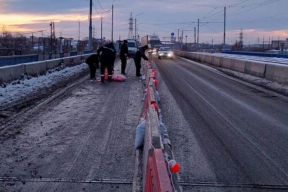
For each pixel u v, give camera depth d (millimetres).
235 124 11375
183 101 15555
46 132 10336
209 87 21016
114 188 6555
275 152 8625
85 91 18734
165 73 30188
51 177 7023
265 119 12234
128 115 12602
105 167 7578
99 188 6547
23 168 7480
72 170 7398
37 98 16172
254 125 11305
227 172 7273
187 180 6840
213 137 9805
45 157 8172
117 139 9609
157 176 3379
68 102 15344
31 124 11281
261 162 7902
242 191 6414
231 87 21375
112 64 23562
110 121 11711
